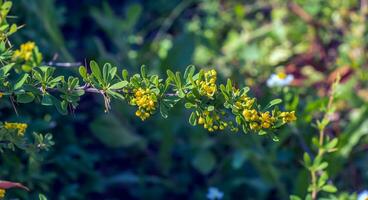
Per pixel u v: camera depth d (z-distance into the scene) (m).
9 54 2.73
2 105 3.81
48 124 4.04
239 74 5.25
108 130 4.78
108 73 2.56
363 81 5.27
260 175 4.64
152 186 4.95
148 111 2.55
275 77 4.29
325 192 4.02
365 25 5.58
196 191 4.80
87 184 4.48
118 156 5.06
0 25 2.90
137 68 5.36
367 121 4.45
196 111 2.59
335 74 5.27
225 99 2.59
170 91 3.07
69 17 6.23
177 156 5.04
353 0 5.63
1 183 2.81
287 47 5.80
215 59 5.61
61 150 4.39
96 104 5.05
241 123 2.59
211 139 4.91
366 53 5.55
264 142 4.59
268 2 6.07
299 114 4.02
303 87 5.20
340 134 4.52
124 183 4.91
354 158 4.68
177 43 4.98
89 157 4.50
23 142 2.81
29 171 3.88
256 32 5.88
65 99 2.59
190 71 2.57
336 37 5.67
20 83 2.56
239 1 6.23
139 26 6.31
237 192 4.75
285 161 4.58
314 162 3.54
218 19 6.18
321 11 5.77
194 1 6.49
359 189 4.49
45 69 2.63
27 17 4.61
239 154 4.52
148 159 5.07
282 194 4.54
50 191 4.18
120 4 6.53
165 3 6.43
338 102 4.89
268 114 2.56
